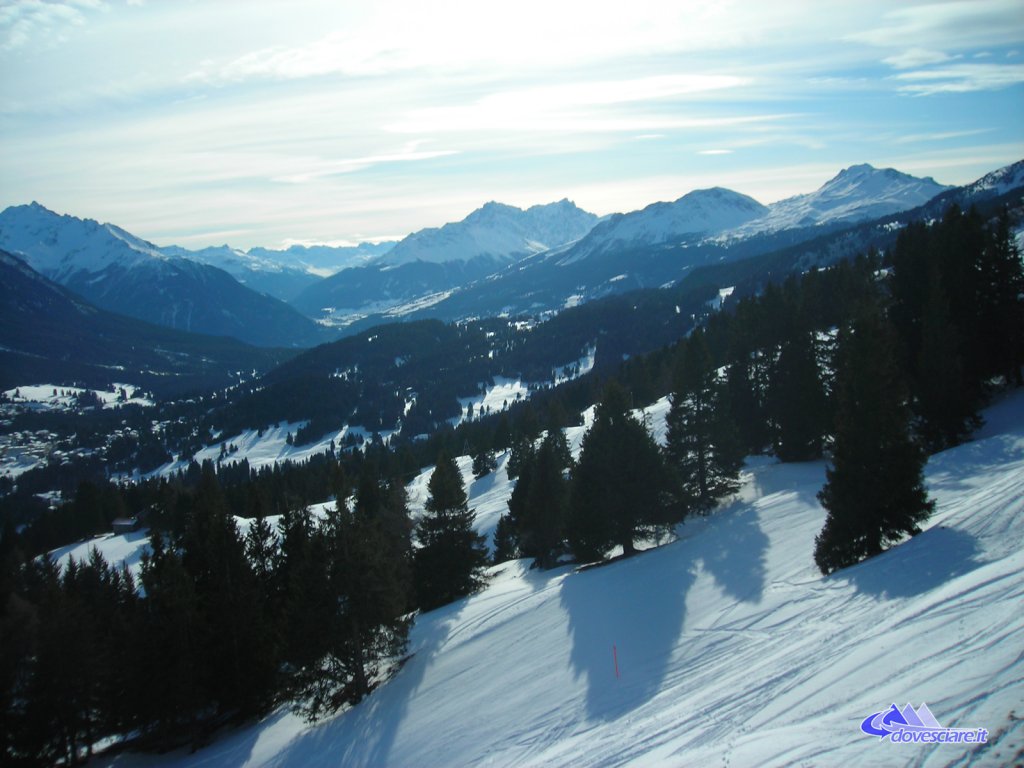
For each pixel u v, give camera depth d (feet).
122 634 102.53
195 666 98.32
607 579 105.60
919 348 138.82
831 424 139.23
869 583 72.18
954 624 53.67
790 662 59.98
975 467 102.58
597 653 82.23
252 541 125.70
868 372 83.76
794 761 41.47
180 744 101.96
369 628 98.68
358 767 77.46
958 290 137.59
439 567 132.77
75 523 330.34
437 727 78.95
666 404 249.55
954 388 120.78
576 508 122.11
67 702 100.27
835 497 84.48
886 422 82.23
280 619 108.58
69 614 104.06
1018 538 69.21
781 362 146.00
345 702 96.63
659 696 65.67
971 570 65.10
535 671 83.20
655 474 116.98
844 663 54.60
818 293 221.05
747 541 104.88
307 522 126.11
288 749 87.51
